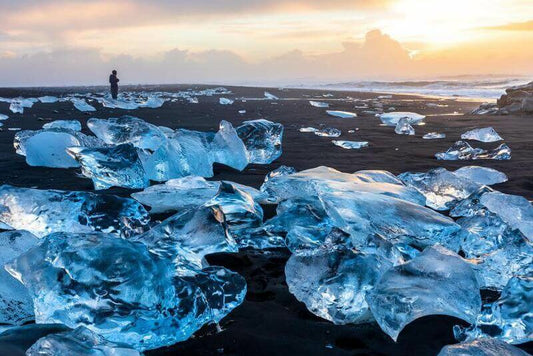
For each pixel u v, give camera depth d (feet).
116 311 5.49
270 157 17.54
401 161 18.37
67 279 5.65
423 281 6.27
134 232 9.04
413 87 150.41
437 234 8.30
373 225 8.23
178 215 8.34
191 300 5.95
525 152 20.72
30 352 4.62
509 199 9.82
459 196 11.65
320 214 9.36
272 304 6.70
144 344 5.50
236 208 9.20
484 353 4.74
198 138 15.92
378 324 6.16
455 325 5.97
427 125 32.55
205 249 7.97
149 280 5.65
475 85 142.82
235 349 5.55
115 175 13.16
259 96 78.69
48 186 13.32
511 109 43.29
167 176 14.35
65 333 4.89
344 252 6.84
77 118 34.47
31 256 5.96
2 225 9.05
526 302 5.79
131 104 46.98
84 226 8.87
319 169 12.25
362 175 11.99
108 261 5.62
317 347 5.63
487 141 24.30
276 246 8.74
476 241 8.29
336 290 6.28
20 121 31.09
